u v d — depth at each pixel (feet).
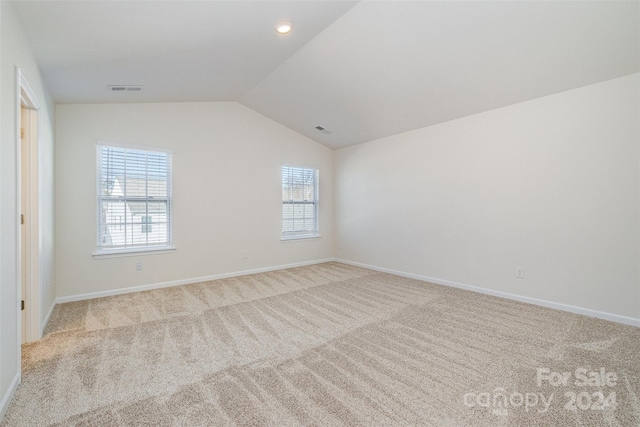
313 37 10.02
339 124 16.33
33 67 7.73
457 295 12.46
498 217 12.16
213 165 15.16
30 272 8.20
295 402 5.65
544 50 8.76
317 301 11.72
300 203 18.90
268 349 7.79
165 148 13.74
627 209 9.21
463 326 9.21
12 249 5.95
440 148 14.14
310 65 11.66
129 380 6.40
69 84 9.96
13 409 5.46
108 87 10.77
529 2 7.42
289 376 6.54
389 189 16.63
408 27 8.86
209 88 12.94
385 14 8.56
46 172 9.51
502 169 11.99
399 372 6.68
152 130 13.47
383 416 5.27
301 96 14.15
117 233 12.78
